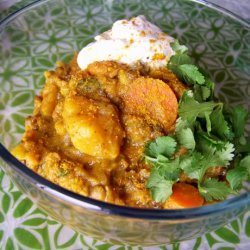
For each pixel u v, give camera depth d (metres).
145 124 0.20
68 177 0.19
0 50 0.23
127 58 0.22
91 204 0.15
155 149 0.19
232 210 0.16
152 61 0.22
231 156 0.19
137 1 0.30
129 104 0.20
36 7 0.25
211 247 0.20
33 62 0.25
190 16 0.30
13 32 0.24
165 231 0.16
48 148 0.20
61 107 0.21
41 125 0.21
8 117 0.22
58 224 0.20
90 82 0.20
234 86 0.27
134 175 0.19
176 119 0.20
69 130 0.19
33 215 0.20
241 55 0.28
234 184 0.19
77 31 0.28
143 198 0.19
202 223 0.16
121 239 0.17
